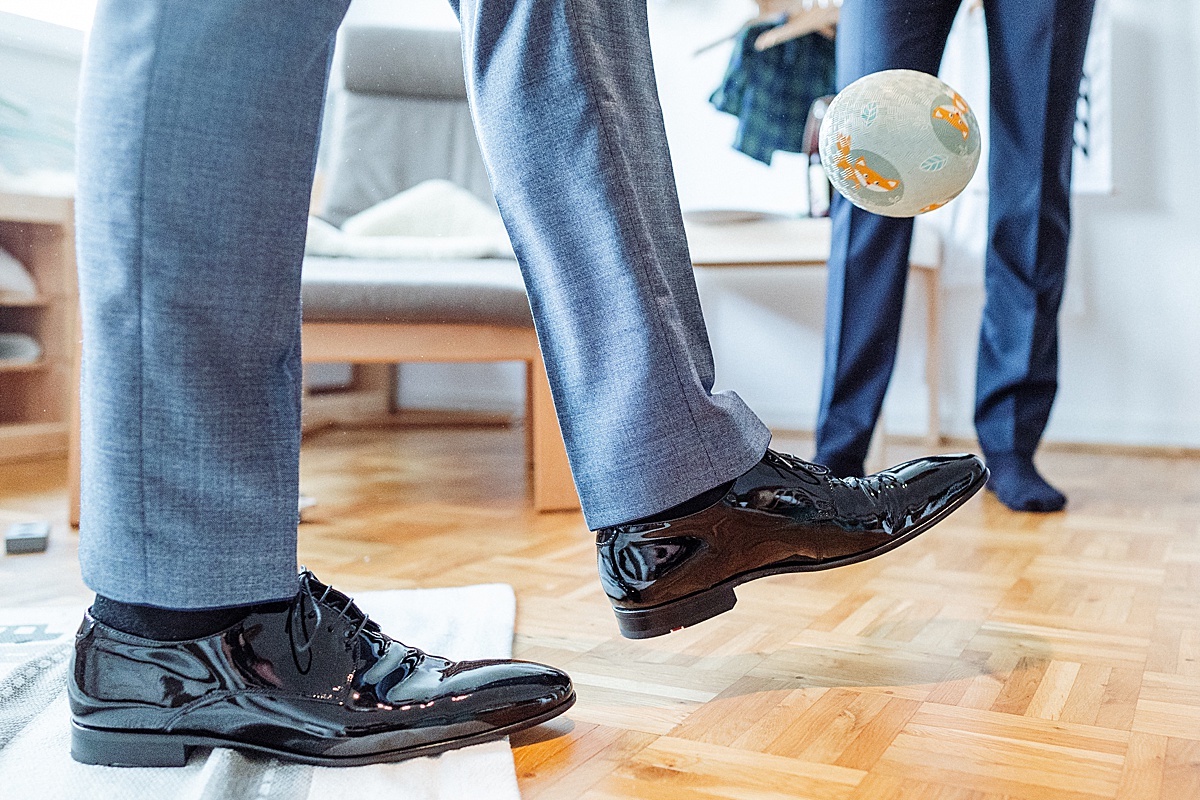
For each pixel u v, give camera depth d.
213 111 0.57
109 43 0.57
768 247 2.18
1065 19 1.49
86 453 0.61
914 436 2.63
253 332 0.60
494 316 1.62
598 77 0.65
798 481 0.76
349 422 3.00
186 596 0.60
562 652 0.91
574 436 0.71
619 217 0.65
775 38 2.37
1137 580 1.17
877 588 1.14
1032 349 1.62
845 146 0.79
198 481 0.59
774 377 2.80
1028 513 1.60
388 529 1.53
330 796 0.61
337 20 0.60
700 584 0.73
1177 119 2.32
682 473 0.69
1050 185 1.57
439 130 2.68
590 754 0.68
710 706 0.77
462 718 0.66
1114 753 0.67
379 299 1.58
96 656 0.65
